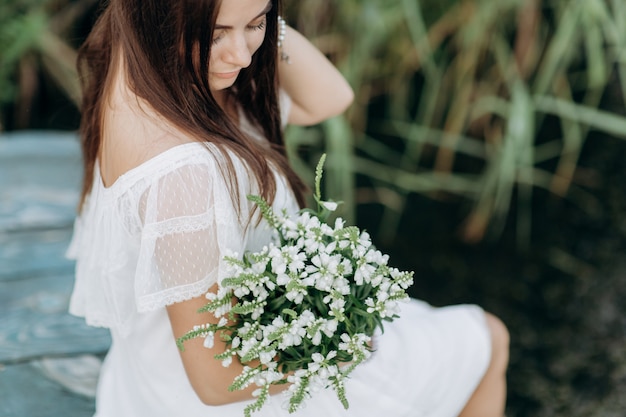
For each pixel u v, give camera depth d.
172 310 1.24
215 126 1.23
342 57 2.97
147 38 1.18
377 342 1.42
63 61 3.39
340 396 1.21
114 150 1.23
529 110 2.76
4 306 2.06
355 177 3.20
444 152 3.12
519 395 2.35
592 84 2.87
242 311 1.17
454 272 2.88
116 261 1.25
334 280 1.18
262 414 1.34
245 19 1.17
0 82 3.40
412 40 2.99
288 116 1.65
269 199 1.29
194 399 1.37
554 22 2.97
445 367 1.44
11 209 2.57
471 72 2.94
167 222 1.17
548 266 2.89
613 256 2.91
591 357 2.50
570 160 3.10
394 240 3.01
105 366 1.65
